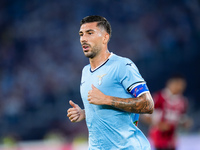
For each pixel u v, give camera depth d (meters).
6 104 50.62
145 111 9.81
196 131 36.62
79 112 11.42
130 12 59.41
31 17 63.09
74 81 52.69
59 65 55.84
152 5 59.47
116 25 58.19
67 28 59.94
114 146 10.08
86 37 10.21
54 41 59.16
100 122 10.15
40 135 44.06
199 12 57.16
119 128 10.03
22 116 47.22
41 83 53.75
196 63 43.38
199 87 42.31
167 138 21.80
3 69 57.56
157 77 43.59
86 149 27.42
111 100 9.53
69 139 36.69
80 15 60.69
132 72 9.90
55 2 63.06
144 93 9.78
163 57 44.81
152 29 56.66
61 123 44.31
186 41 52.84
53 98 48.09
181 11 57.44
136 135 10.30
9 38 62.12
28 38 60.75
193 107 40.78
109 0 60.91
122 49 55.34
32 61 57.53
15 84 54.50
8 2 65.62
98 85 10.16
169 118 21.56
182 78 21.66
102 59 10.41
